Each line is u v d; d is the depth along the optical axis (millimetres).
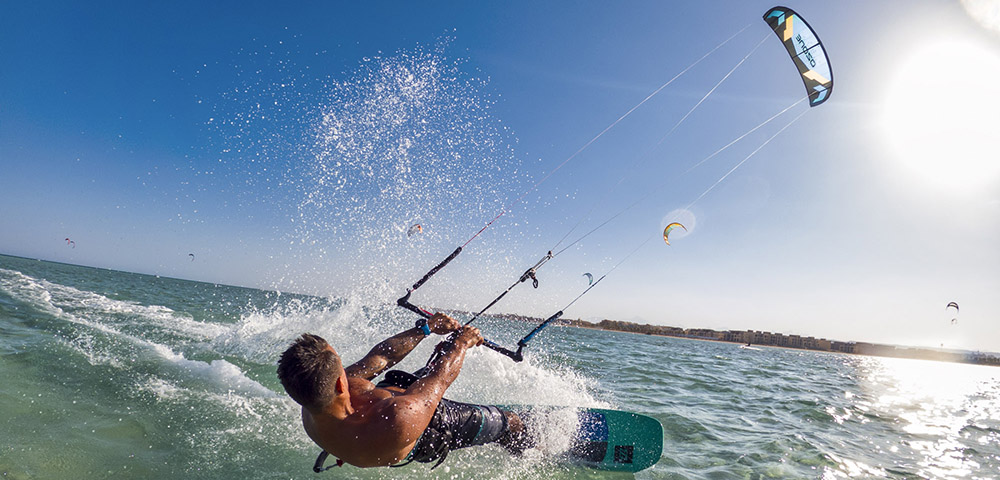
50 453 2580
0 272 15500
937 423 6848
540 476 3324
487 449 3453
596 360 11938
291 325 7113
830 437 5336
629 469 3629
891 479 3949
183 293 20953
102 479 2416
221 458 2887
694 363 15133
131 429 3127
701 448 4496
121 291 15438
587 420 3689
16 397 3312
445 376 2584
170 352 5559
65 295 10648
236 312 12164
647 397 6957
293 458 3035
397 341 2898
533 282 3625
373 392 2439
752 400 7719
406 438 2299
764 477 3754
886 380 16516
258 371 5344
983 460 4773
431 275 3195
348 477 2855
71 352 4852
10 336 5285
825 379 13805
